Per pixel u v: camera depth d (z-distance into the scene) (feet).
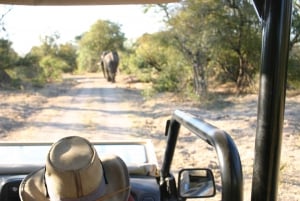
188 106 50.42
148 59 70.23
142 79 87.86
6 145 12.28
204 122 7.79
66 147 7.41
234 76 56.03
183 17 59.00
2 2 13.20
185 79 60.44
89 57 214.28
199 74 57.67
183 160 27.63
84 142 7.50
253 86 53.57
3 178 10.36
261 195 6.26
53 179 7.16
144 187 10.01
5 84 75.31
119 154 12.21
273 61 6.09
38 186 7.71
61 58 179.22
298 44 38.17
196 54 58.49
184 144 31.86
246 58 54.49
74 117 47.19
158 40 65.98
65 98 66.39
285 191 20.62
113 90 80.38
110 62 110.73
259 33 53.83
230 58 55.88
